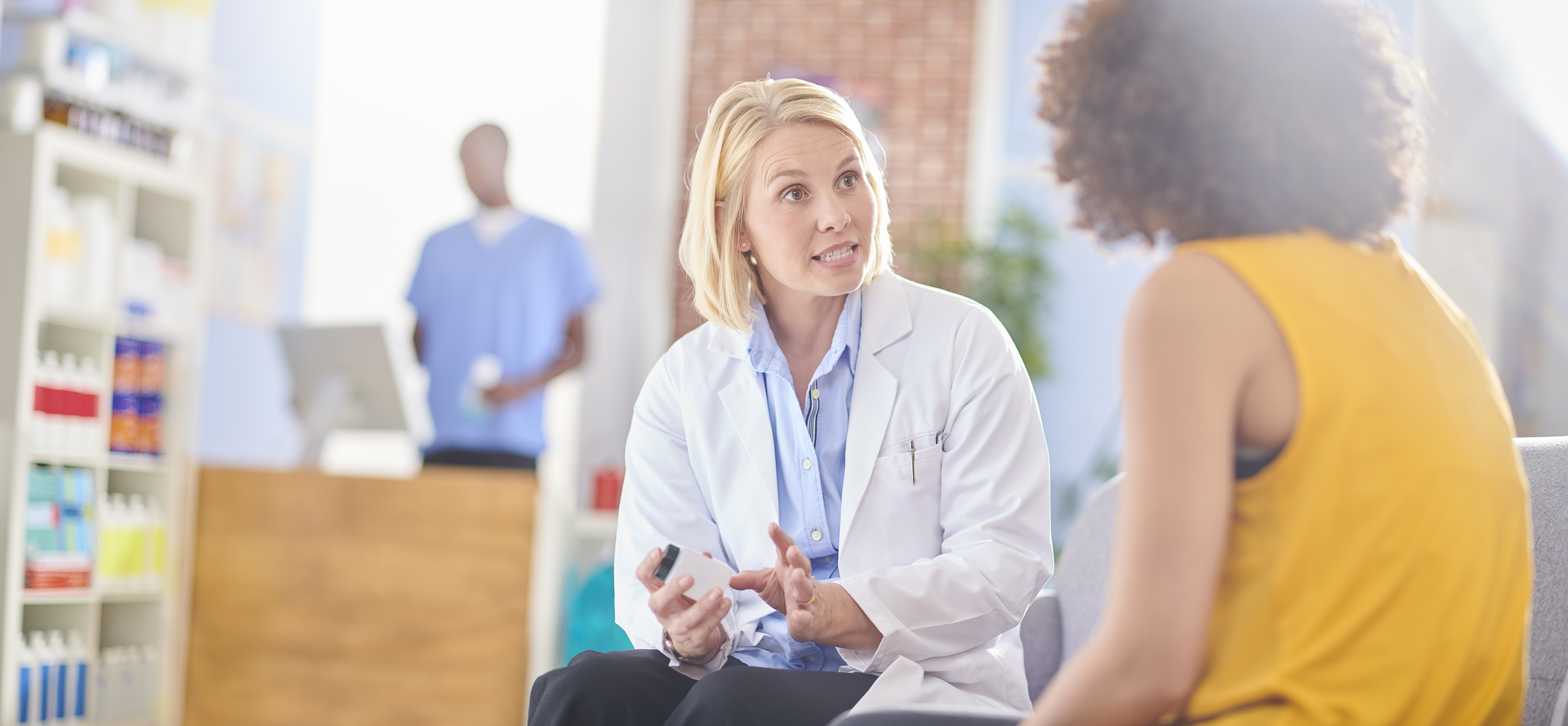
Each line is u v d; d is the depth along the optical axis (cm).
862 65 611
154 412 371
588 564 420
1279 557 86
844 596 143
